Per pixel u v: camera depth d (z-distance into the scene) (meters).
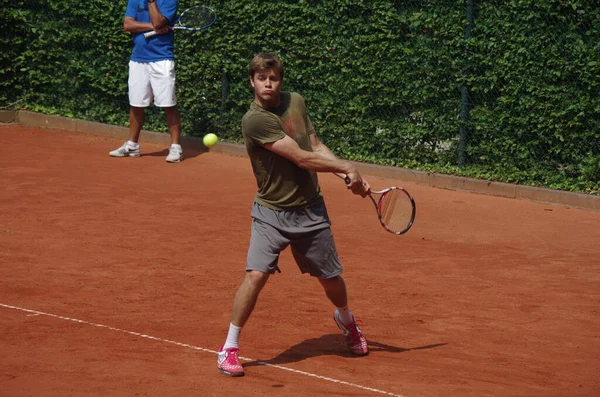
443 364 14.18
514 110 30.64
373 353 14.67
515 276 20.23
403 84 32.62
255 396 12.24
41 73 40.44
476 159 31.97
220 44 35.84
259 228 13.55
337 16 33.22
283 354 14.41
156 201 27.14
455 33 31.19
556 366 14.34
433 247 22.84
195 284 18.69
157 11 32.41
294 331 15.79
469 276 20.12
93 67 39.22
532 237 24.52
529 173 30.64
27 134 38.44
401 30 32.31
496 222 26.41
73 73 39.81
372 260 21.28
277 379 13.06
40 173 30.62
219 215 25.58
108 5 38.06
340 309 14.35
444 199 29.72
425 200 29.39
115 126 38.66
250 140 13.31
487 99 31.33
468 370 13.91
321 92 34.31
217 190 29.16
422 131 32.50
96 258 20.48
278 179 13.40
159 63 32.94
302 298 17.94
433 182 31.92
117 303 17.11
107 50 38.72
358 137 33.94
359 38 32.94
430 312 17.30
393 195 14.37
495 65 30.61
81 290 17.91
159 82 33.03
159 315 16.44
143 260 20.48
